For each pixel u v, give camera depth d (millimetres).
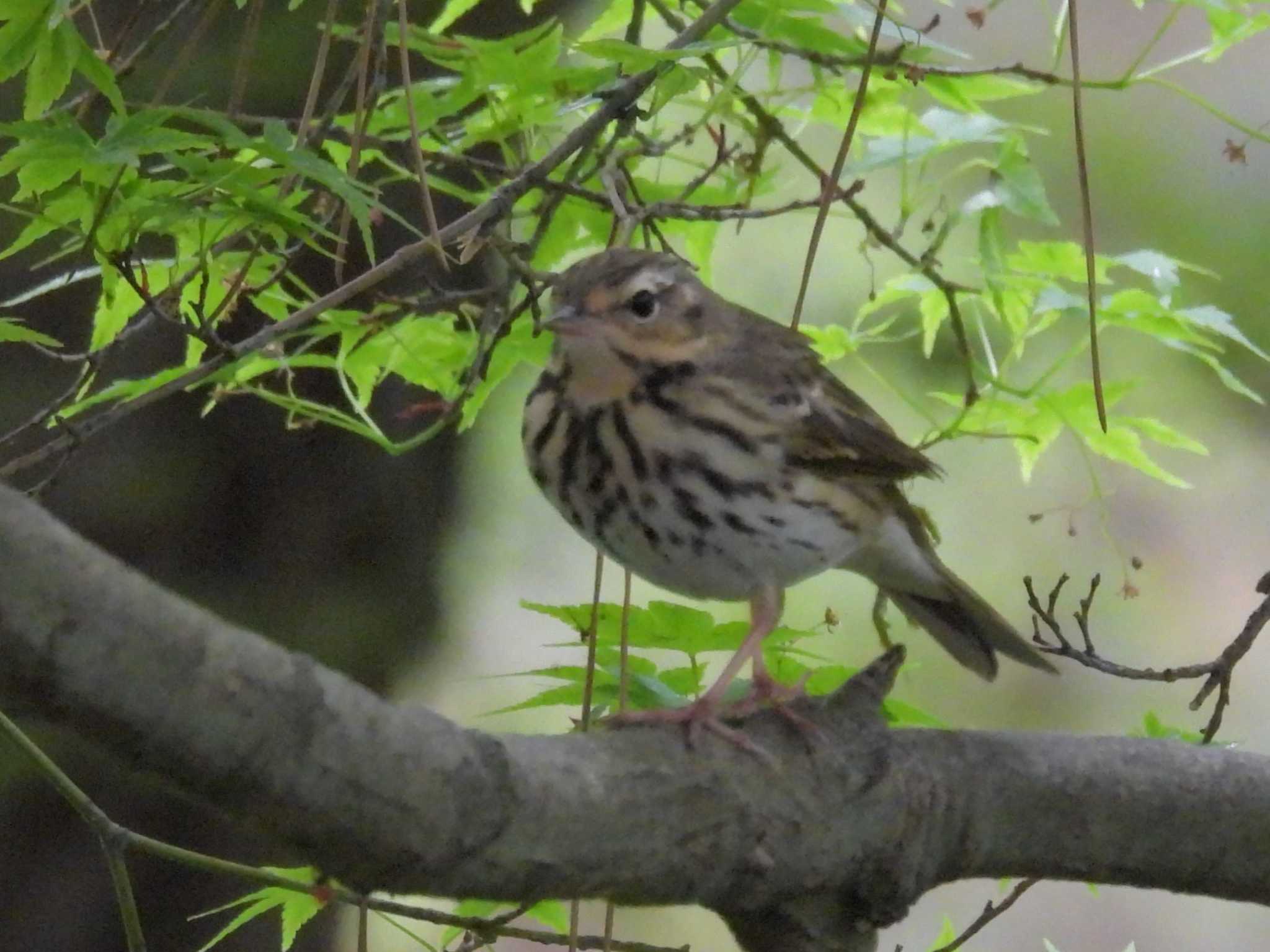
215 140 6602
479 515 14922
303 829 5430
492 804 5824
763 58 9289
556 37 7766
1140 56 8383
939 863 7660
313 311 7242
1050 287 8516
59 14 6383
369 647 13758
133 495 12914
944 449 17719
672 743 6840
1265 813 8039
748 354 9398
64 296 12180
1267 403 16250
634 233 9078
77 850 13312
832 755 7277
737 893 6953
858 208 8672
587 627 7969
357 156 7379
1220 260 16188
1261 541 19375
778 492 9227
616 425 9062
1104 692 19109
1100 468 18672
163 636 4902
